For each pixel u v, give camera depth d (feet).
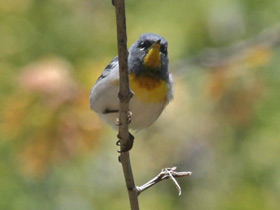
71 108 35.88
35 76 36.11
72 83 36.17
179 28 42.70
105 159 41.01
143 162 46.52
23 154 35.99
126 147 24.49
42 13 43.06
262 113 41.93
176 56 42.27
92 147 36.17
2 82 40.06
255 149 42.83
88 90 36.19
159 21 42.63
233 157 43.96
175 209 46.32
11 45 42.06
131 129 29.35
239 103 40.47
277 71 41.65
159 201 45.29
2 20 42.55
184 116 43.16
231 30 43.32
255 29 43.52
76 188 40.55
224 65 40.14
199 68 42.19
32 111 35.91
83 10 43.75
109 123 28.81
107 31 43.45
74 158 37.81
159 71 27.94
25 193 39.22
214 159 45.29
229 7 42.91
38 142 35.83
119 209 41.11
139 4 43.32
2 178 38.88
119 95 23.26
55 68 36.55
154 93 27.84
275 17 43.52
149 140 46.32
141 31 42.09
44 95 35.83
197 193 46.39
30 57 42.01
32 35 42.55
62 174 40.24
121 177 41.47
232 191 43.60
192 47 42.86
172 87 28.91
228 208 42.91
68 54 42.42
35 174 36.37
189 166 47.37
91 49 42.83
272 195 41.86
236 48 40.98
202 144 45.55
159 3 43.11
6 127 35.96
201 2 42.78
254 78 40.40
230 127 43.19
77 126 35.86
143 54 27.78
